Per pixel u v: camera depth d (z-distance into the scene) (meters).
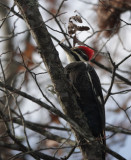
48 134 11.37
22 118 9.16
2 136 9.23
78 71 11.53
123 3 13.30
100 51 12.43
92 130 11.07
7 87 8.95
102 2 12.46
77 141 9.60
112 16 13.33
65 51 12.80
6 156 12.78
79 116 9.55
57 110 9.08
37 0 9.79
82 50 12.91
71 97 9.56
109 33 13.54
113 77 9.90
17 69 13.62
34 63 13.77
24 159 12.53
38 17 9.48
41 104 9.05
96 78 11.72
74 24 9.55
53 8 14.34
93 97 11.31
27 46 14.00
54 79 9.50
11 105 13.07
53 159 9.42
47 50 9.44
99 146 9.47
